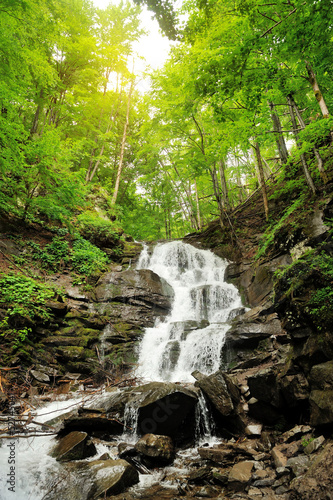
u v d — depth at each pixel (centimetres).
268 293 1017
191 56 730
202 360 879
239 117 895
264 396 558
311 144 835
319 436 433
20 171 1091
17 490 373
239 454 492
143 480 441
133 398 607
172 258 1605
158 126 1586
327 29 500
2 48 855
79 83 1939
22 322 851
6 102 875
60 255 1282
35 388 744
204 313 1170
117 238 1630
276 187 1484
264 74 550
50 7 1126
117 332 1046
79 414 593
